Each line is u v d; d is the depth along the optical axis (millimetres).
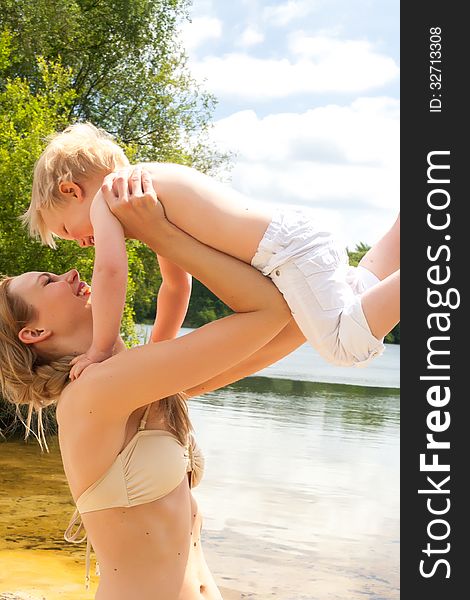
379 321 2504
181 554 2574
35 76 18797
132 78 21281
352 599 5344
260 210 2596
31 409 2742
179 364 2389
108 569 2541
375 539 6832
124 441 2539
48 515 7238
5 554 5953
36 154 12492
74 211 2730
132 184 2498
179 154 20641
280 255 2529
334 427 12984
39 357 2723
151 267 19312
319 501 8000
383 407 16281
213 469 9203
